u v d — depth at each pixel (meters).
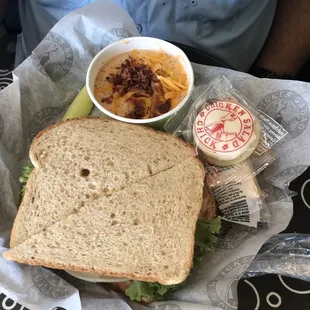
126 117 0.28
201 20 0.37
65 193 0.26
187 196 0.26
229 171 0.27
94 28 0.31
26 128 0.31
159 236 0.25
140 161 0.27
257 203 0.27
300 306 0.26
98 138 0.28
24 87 0.31
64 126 0.28
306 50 0.42
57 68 0.32
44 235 0.25
